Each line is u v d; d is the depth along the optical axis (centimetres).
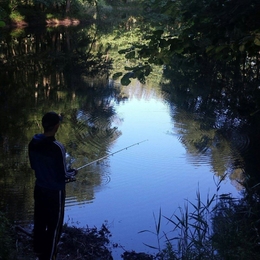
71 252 513
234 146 972
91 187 739
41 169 401
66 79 1811
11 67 2034
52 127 398
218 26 434
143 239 571
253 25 427
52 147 397
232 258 458
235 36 440
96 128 1119
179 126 1135
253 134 1059
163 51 447
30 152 405
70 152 932
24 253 475
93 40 2939
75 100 1445
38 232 416
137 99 1466
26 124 1159
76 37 3045
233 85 1553
